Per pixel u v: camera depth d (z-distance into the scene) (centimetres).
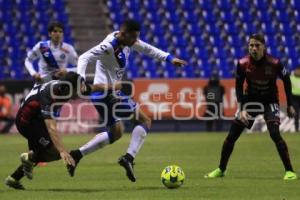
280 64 3216
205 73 9462
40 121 2753
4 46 9469
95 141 2988
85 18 9925
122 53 3041
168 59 3123
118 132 3039
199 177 3425
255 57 3186
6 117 7994
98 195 2712
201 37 9919
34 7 9912
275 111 3300
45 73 4425
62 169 3925
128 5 10169
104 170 3850
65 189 2945
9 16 9788
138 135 3017
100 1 10188
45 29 9700
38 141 2742
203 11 10188
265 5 10300
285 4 10325
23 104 2773
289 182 3172
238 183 3138
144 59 9406
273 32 10081
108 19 9988
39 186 3072
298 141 6275
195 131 8200
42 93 2722
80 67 2934
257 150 5331
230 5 10269
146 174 3619
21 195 2723
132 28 2966
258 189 2902
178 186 2944
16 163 4394
